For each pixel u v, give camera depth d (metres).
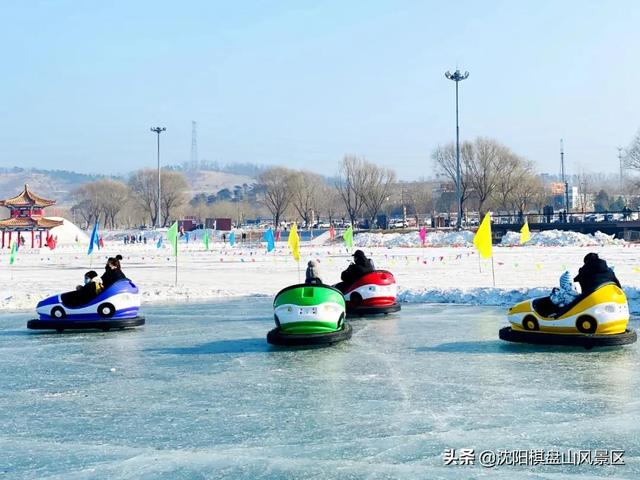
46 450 7.48
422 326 16.11
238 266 40.34
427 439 7.63
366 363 11.87
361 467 6.81
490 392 9.66
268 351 13.20
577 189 156.38
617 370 10.93
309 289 13.66
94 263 46.25
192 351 13.34
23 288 26.70
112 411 9.01
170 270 37.34
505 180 92.12
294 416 8.61
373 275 18.03
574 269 32.84
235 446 7.50
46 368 11.89
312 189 122.31
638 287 20.31
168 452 7.34
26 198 89.00
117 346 14.04
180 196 132.62
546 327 12.96
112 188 141.50
